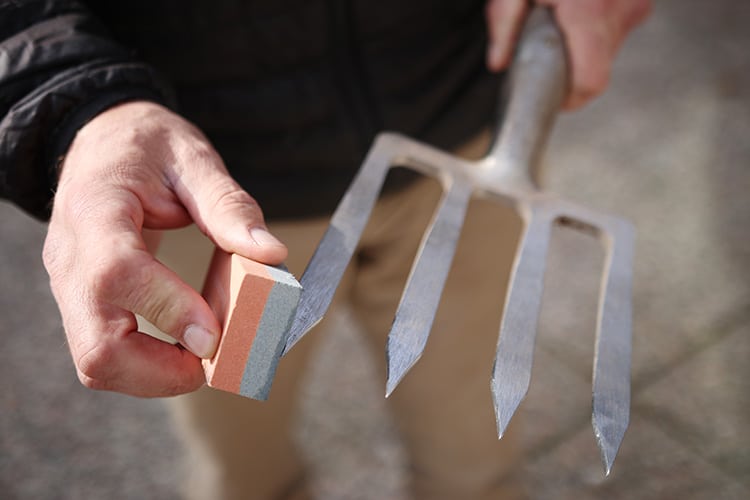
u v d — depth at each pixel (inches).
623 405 32.4
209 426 53.6
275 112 46.9
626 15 52.6
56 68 33.9
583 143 109.2
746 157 105.2
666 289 89.8
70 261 29.1
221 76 45.8
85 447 77.0
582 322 87.3
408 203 53.0
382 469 75.6
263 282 27.8
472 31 53.2
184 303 27.8
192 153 31.8
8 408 79.6
